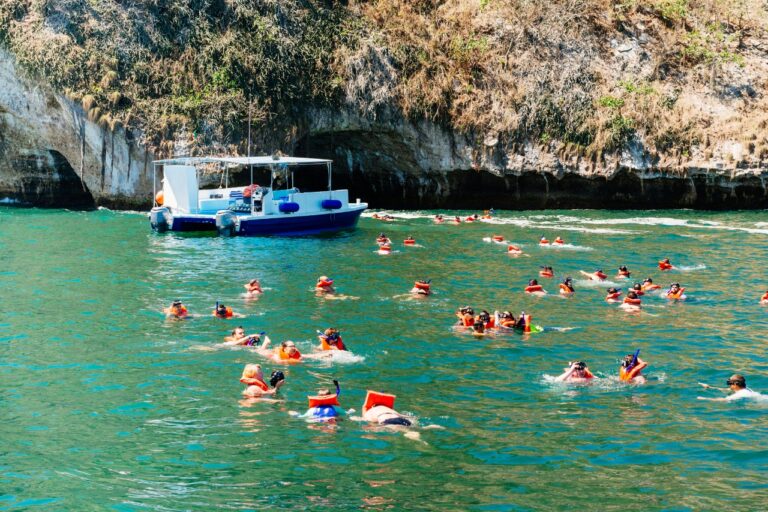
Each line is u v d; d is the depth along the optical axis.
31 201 44.06
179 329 18.70
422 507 10.30
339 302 21.59
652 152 43.91
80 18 42.22
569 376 15.45
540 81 45.47
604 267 27.19
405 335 18.50
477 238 33.47
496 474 11.29
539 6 47.84
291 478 11.12
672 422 13.30
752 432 12.88
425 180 46.41
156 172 41.16
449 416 13.51
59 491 10.73
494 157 45.00
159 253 29.00
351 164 47.06
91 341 17.67
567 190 45.31
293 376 15.50
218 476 11.19
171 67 42.56
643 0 48.91
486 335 18.62
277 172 42.69
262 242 32.16
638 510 10.27
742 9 49.56
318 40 44.78
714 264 27.73
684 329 19.28
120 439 12.45
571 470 11.45
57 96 40.91
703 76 46.56
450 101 45.09
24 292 22.22
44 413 13.50
